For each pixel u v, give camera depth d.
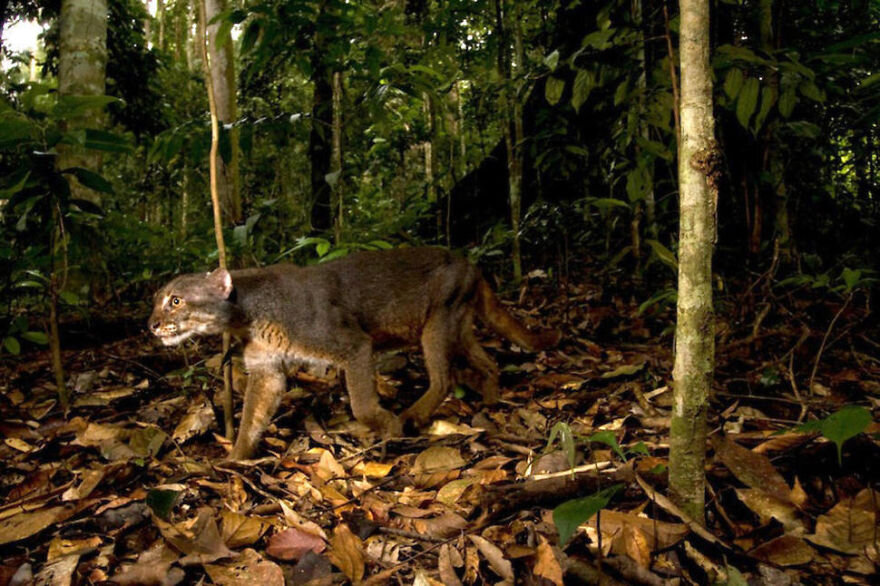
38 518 2.10
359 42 4.06
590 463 2.41
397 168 9.82
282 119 3.78
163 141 3.44
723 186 5.73
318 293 3.19
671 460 1.78
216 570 1.82
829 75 3.76
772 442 2.33
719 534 1.91
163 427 3.21
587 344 4.35
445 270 3.69
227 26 3.52
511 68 6.23
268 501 2.34
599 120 5.57
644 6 3.61
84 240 3.26
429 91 3.72
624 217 6.73
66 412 3.24
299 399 3.65
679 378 1.72
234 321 2.96
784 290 4.49
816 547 1.80
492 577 1.80
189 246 5.30
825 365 3.55
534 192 7.92
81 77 5.95
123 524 2.13
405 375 4.13
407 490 2.46
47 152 2.55
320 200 6.71
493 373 3.73
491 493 2.04
